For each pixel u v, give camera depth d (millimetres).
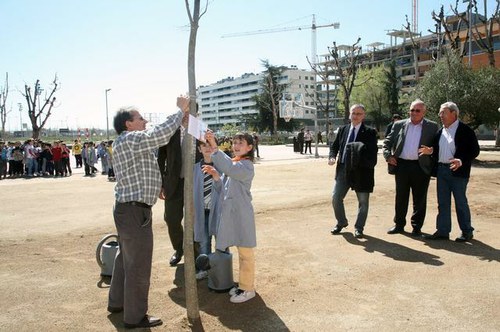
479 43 27469
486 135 46125
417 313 3777
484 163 17656
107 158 17344
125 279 3547
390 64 61406
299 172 16938
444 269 4930
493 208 8492
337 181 6691
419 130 6344
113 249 4844
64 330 3557
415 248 5828
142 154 3412
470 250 5664
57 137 85875
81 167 24984
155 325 3602
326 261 5348
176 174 4805
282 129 69562
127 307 3543
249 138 4047
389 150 6645
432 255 5484
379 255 5551
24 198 11500
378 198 10047
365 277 4734
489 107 18688
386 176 14492
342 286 4477
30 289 4527
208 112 186375
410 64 82188
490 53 26469
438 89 19328
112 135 91562
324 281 4637
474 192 10539
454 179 6043
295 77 135750
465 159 5918
